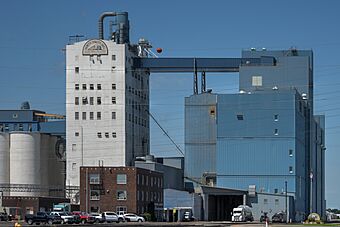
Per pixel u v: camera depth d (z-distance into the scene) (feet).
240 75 532.73
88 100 516.73
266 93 499.10
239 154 499.51
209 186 492.13
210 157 518.78
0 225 293.64
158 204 450.30
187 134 525.34
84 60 518.78
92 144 513.04
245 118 500.33
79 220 351.05
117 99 514.68
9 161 508.12
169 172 503.61
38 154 512.22
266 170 495.41
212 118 521.24
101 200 415.44
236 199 497.87
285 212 461.78
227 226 309.22
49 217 331.57
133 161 510.58
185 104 526.98
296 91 504.84
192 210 455.22
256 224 354.13
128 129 519.60
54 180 528.22
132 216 387.75
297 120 502.79
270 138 496.23
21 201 429.38
